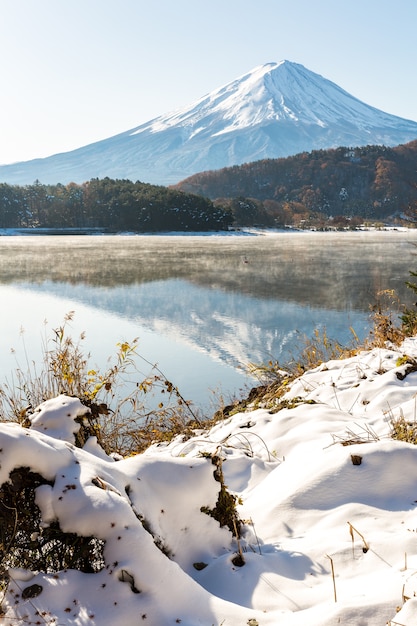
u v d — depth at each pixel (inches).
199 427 235.5
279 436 167.6
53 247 2544.3
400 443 124.1
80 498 86.9
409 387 199.9
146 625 78.8
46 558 87.3
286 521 113.3
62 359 228.1
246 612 84.3
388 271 1311.5
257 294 925.8
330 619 79.0
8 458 89.2
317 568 96.5
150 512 97.7
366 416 181.9
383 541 98.3
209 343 558.6
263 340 571.5
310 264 1528.1
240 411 243.6
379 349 271.1
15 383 359.3
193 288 1016.2
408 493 115.0
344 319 677.9
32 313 755.4
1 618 79.1
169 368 456.4
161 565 84.0
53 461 91.9
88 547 85.0
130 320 698.8
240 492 136.5
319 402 194.9
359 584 89.0
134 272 1338.6
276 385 281.0
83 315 740.0
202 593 86.4
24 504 89.8
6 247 2534.5
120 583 81.4
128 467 103.2
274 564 98.1
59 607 80.2
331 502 115.0
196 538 104.3
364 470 119.0
